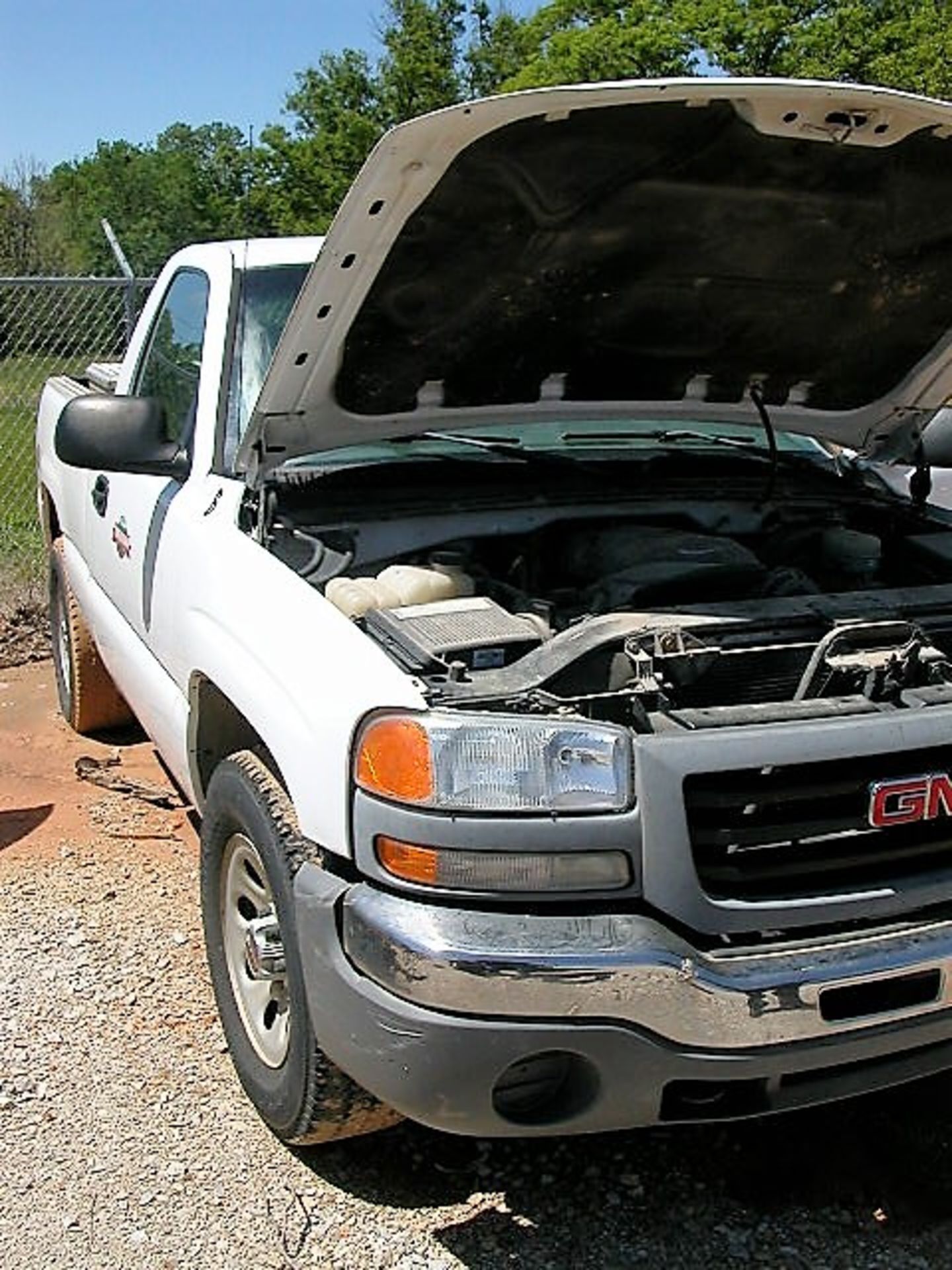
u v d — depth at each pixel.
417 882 2.53
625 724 2.70
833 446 4.62
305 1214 2.99
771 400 4.04
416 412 3.69
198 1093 3.40
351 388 3.51
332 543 3.52
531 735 2.52
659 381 3.90
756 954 2.56
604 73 31.97
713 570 3.38
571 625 3.12
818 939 2.62
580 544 3.67
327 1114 2.91
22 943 4.09
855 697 2.80
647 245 3.32
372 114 41.28
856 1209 3.05
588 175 3.04
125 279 8.61
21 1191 3.03
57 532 6.09
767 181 3.16
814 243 3.40
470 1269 2.86
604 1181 3.13
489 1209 3.03
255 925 3.04
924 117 2.96
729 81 2.78
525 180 3.00
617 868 2.52
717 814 2.60
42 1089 3.39
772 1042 2.54
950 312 3.70
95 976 3.92
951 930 2.69
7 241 26.78
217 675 3.29
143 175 50.28
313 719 2.78
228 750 3.62
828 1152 3.24
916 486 4.18
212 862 3.38
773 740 2.59
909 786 2.69
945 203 3.30
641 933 2.50
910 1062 2.75
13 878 4.53
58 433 3.84
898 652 2.85
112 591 4.66
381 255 3.05
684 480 4.08
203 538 3.60
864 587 3.77
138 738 5.91
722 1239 2.96
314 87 41.03
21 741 5.85
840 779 2.66
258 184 41.44
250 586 3.26
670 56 31.84
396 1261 2.87
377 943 2.54
